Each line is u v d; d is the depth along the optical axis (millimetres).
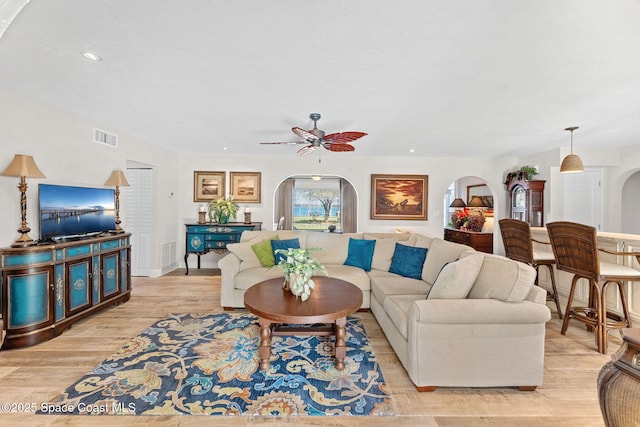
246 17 1573
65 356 2393
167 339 2711
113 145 3922
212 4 1465
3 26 1042
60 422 1675
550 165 5164
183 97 2760
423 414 1763
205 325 3037
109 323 3076
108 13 1535
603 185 5215
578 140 4469
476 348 1948
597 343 2527
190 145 4965
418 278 3312
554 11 1496
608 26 1619
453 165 5980
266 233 4168
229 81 2400
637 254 2482
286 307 2244
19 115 2709
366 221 5992
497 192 5965
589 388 2020
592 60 2014
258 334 2834
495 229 5988
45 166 2980
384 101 2818
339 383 2061
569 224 2660
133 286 4488
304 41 1810
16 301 2496
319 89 2549
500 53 1931
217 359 2363
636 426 906
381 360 2369
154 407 1799
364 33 1718
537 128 3770
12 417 1707
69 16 1558
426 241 3584
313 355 2457
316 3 1457
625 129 3820
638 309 2740
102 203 3572
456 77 2297
